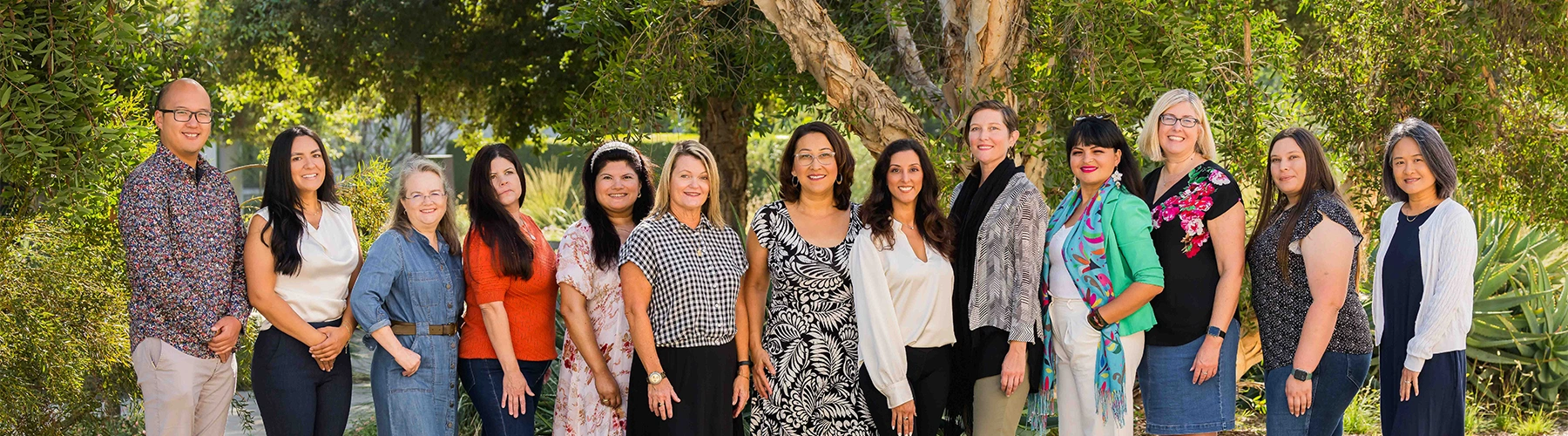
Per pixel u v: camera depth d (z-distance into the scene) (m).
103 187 4.14
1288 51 5.40
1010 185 3.61
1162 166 3.78
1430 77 5.18
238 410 5.41
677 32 5.34
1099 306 3.50
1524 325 6.50
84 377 4.58
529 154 16.59
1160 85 4.53
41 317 4.20
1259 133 5.13
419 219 3.56
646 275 3.45
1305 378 3.38
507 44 8.53
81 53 3.61
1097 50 4.59
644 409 3.50
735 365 3.62
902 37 5.86
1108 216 3.48
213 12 8.45
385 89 9.62
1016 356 3.55
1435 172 3.50
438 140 21.91
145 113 4.54
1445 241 3.46
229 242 3.44
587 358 3.57
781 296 3.59
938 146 4.73
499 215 3.56
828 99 5.01
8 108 3.52
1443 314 3.42
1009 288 3.55
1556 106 5.56
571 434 3.68
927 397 3.59
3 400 4.22
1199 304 3.50
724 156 8.27
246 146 19.92
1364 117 5.28
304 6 8.45
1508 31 5.36
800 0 4.89
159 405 3.35
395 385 3.51
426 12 8.40
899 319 3.55
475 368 3.63
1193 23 4.69
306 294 3.46
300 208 3.47
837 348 3.56
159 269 3.30
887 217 3.54
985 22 4.84
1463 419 3.51
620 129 5.13
